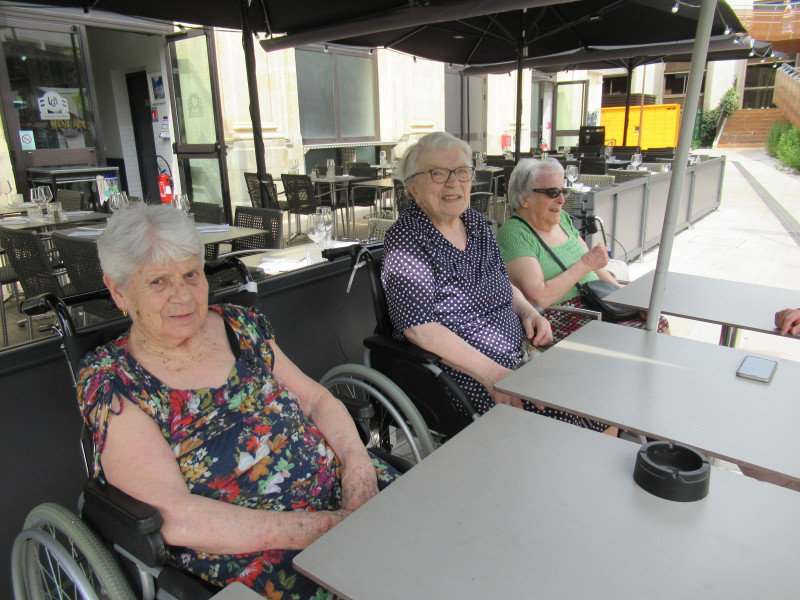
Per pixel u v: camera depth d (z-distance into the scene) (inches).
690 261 223.1
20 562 48.4
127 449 43.9
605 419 47.8
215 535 43.0
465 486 39.5
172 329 46.9
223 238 130.2
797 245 248.1
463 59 248.5
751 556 32.3
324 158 388.2
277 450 51.7
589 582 30.6
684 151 61.6
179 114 247.3
